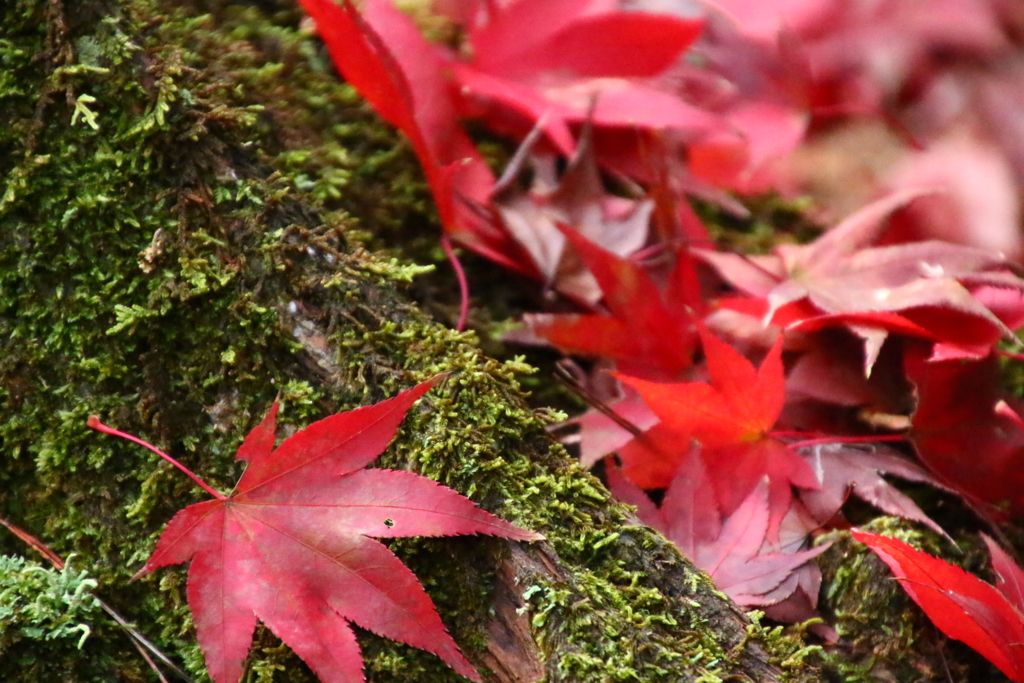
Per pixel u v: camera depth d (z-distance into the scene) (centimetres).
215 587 60
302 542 60
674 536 64
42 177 64
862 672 62
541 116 68
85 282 64
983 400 64
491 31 68
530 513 61
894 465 65
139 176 64
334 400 63
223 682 59
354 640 60
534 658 61
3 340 64
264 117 68
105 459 63
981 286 65
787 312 66
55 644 62
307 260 64
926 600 61
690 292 66
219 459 63
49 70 64
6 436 63
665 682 60
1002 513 65
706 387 63
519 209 68
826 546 63
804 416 66
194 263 64
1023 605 62
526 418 63
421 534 60
